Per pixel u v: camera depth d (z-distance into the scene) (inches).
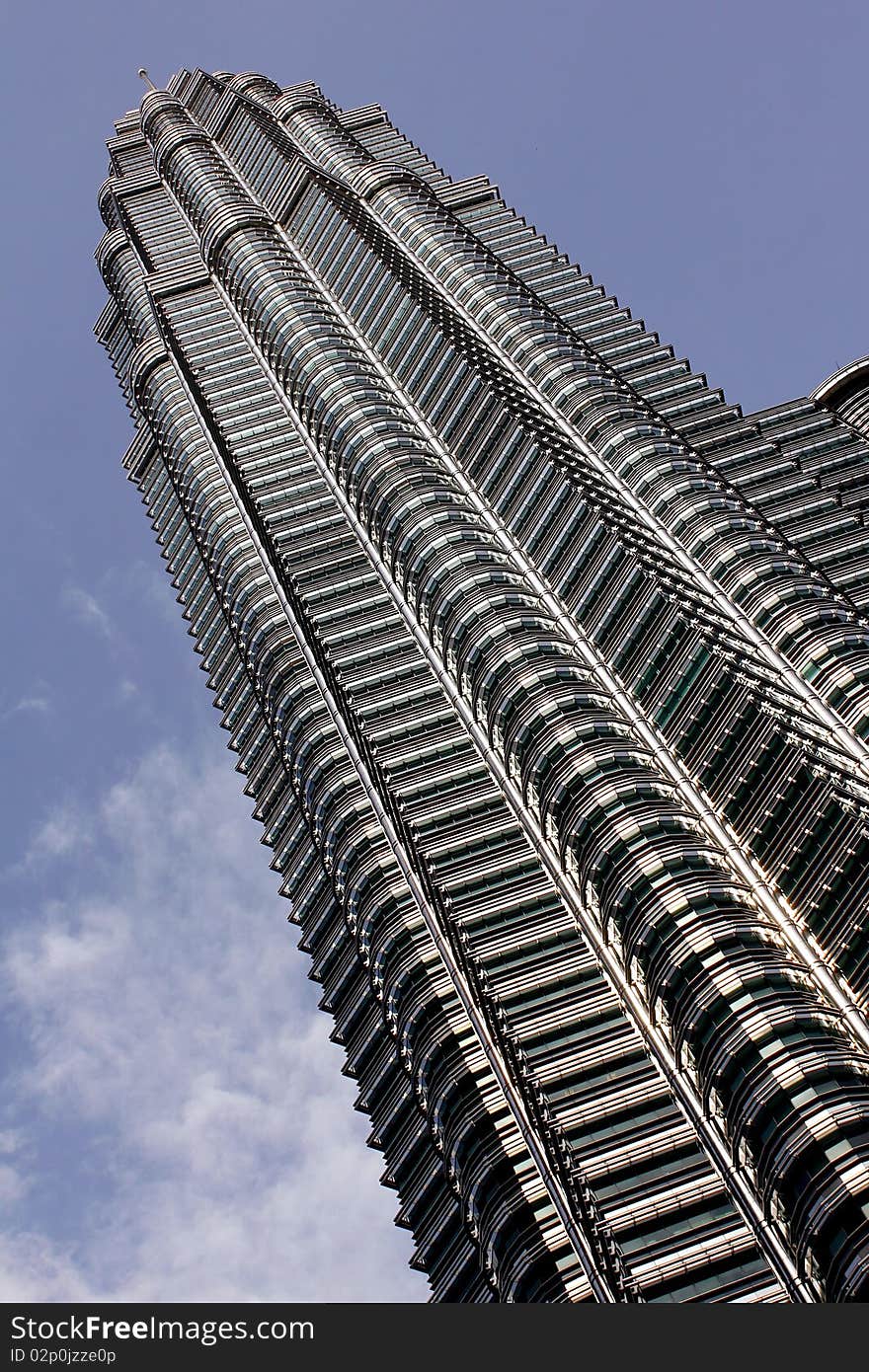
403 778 4328.3
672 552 4421.8
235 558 6225.4
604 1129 2965.1
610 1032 3198.8
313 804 4761.3
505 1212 3024.1
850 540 4411.9
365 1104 4055.1
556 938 3540.8
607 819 3339.1
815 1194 2384.4
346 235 7696.9
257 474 6584.6
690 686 3772.1
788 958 2918.3
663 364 6038.4
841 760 3260.3
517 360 6048.2
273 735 5482.3
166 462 7652.6
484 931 3636.8
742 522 4431.6
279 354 7190.0
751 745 3464.6
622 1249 2682.1
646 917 3065.9
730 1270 2598.4
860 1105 2470.5
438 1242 3531.0
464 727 4527.6
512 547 5034.5
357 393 6353.3
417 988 3700.8
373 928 4087.1
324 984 4800.7
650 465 4894.2
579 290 6973.4
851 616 3905.0
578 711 3821.4
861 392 6092.5
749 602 3983.8
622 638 4133.9
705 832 3390.7
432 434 6018.7
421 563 5002.5
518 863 3836.1
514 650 4215.1
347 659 5098.4
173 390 7795.3
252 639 5748.0
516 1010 3348.9
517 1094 3006.9
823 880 3038.9
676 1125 2925.7
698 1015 2805.1
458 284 6830.7
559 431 5344.5
